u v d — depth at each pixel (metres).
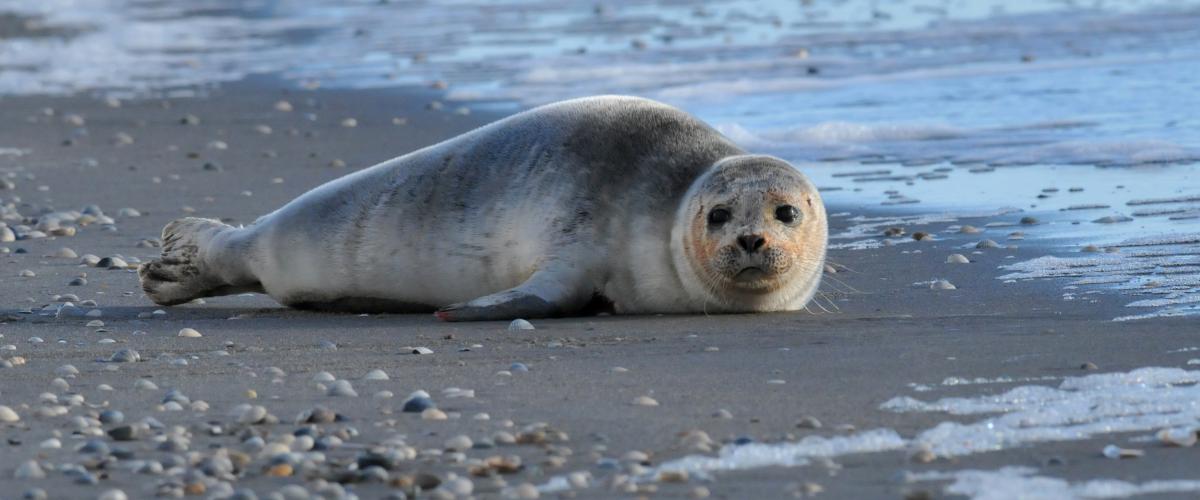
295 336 28.55
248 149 55.84
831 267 33.75
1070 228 36.75
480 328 28.72
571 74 71.50
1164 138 49.00
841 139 52.50
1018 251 34.66
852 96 62.12
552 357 25.75
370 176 32.28
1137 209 38.44
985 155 48.22
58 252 38.00
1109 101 57.31
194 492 17.95
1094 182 42.62
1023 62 69.88
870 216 40.12
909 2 101.25
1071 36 78.56
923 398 21.89
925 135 52.47
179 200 45.94
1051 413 20.61
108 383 24.41
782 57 75.25
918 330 27.17
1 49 90.69
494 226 30.78
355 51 85.56
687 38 85.25
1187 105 55.25
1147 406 20.78
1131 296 29.38
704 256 29.14
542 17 99.69
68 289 34.12
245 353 26.89
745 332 27.61
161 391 23.72
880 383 22.88
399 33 93.56
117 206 45.12
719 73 70.31
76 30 99.44
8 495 18.08
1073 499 17.17
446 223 31.16
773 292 29.44
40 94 71.69
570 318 30.00
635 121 31.16
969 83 64.19
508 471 18.75
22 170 52.25
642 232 29.91
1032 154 47.59
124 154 55.41
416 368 25.14
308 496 17.64
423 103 65.56
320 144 56.53
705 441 19.80
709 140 31.02
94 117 64.25
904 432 20.11
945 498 17.33
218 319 31.11
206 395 23.34
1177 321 26.72
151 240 39.66
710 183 29.33
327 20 102.38
